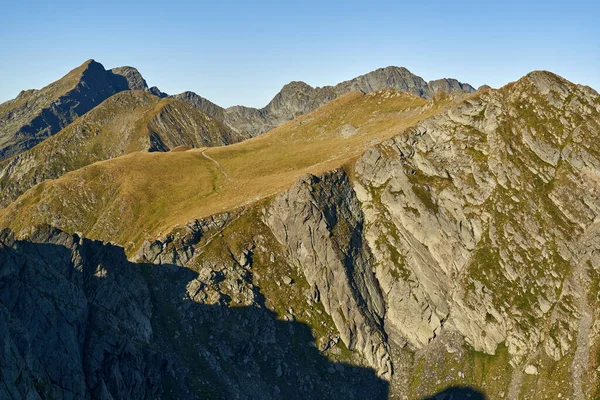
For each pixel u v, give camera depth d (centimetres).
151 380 9388
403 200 15525
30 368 7012
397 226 15338
